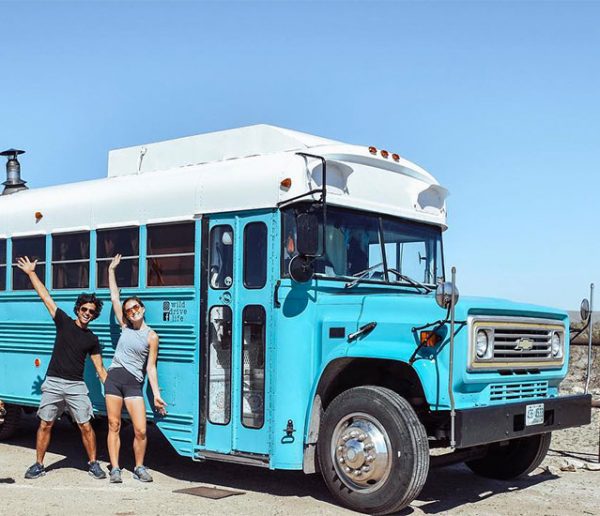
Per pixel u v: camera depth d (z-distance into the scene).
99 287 8.70
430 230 8.59
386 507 6.63
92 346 8.08
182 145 8.77
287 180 7.22
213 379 7.63
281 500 7.23
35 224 9.45
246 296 7.40
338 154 7.59
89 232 8.84
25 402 9.49
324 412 7.30
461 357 6.57
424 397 7.10
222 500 7.19
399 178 8.20
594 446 10.16
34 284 8.20
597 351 12.75
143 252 8.25
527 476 8.62
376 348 6.82
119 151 9.35
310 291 7.20
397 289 8.00
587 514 6.99
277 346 7.17
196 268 7.73
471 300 6.86
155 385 7.80
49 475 8.21
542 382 7.50
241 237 7.48
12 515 6.57
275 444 7.11
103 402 8.61
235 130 8.33
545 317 7.48
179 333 7.85
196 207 7.80
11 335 9.68
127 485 7.76
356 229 7.69
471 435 6.47
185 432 7.75
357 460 6.73
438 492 7.82
